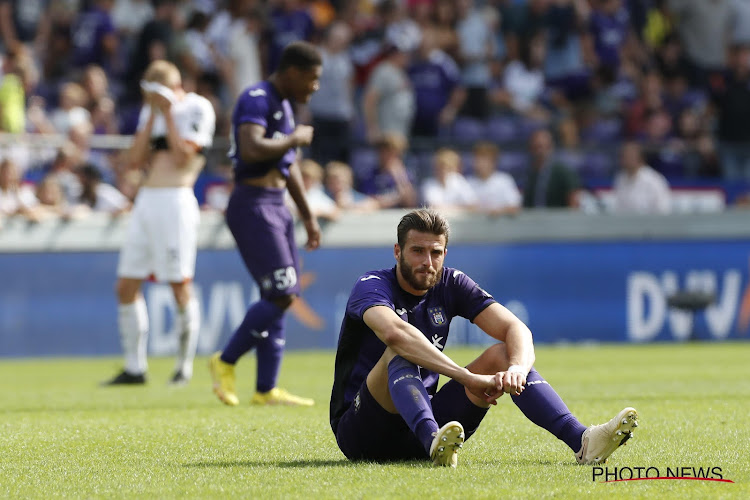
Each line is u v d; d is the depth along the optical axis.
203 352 43.41
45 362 41.00
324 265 44.53
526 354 14.04
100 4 56.81
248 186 24.09
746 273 48.16
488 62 59.34
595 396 25.33
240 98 24.08
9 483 13.60
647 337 47.47
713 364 35.75
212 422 20.64
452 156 47.22
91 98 49.75
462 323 45.00
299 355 42.25
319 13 61.25
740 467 14.23
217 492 12.60
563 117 58.53
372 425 14.28
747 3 64.50
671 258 47.69
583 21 61.22
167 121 29.31
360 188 48.41
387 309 14.05
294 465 14.79
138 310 30.62
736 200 53.34
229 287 43.69
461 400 14.22
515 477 13.27
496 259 46.31
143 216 29.86
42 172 44.44
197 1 59.41
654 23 65.94
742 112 58.47
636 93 61.59
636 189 49.44
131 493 12.70
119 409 23.75
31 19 57.84
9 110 47.56
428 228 14.09
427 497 11.91
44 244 42.62
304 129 23.92
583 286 47.00
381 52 53.62
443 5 59.19
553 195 48.09
